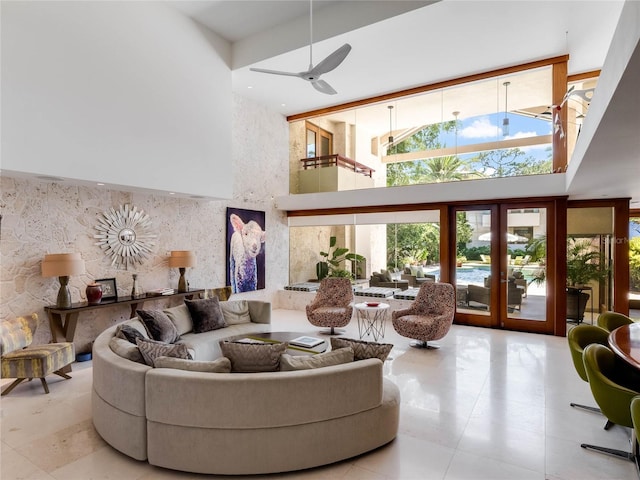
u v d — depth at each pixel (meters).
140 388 2.51
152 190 5.25
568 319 6.41
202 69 5.76
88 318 5.08
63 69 4.08
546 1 4.49
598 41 5.36
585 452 2.68
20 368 3.67
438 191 6.62
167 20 5.25
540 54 5.73
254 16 5.61
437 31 5.13
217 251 7.01
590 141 2.96
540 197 6.09
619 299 6.02
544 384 3.93
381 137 8.20
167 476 2.42
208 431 2.38
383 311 6.03
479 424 3.09
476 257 6.69
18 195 4.34
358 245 7.91
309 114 8.20
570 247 6.38
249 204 7.66
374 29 5.09
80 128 4.22
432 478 2.39
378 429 2.68
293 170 8.73
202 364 2.56
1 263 4.21
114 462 2.56
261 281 7.97
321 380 2.44
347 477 2.40
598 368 2.61
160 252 5.99
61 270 4.27
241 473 2.38
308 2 5.28
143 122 4.90
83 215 4.97
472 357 4.85
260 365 2.61
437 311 5.47
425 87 6.80
